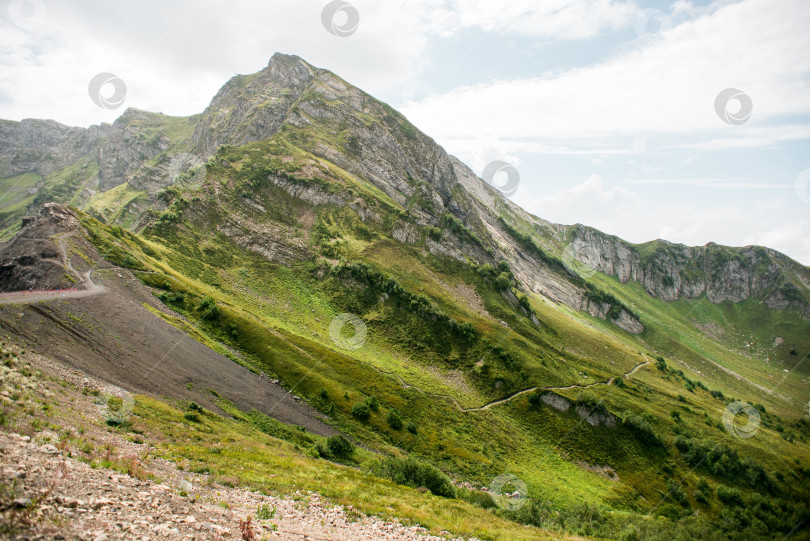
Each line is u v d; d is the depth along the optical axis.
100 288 91.00
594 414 126.81
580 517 66.81
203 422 59.09
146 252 132.25
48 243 99.69
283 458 52.34
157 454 32.84
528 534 39.81
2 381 34.03
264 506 25.47
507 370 140.00
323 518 28.03
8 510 12.84
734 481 117.69
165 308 101.69
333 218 194.38
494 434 111.81
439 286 182.88
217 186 184.25
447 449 98.19
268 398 88.00
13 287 86.81
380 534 27.80
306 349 113.62
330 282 163.88
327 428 88.50
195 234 160.50
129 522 15.66
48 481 16.27
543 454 111.25
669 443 126.75
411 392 115.00
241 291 145.12
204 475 31.16
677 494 107.44
